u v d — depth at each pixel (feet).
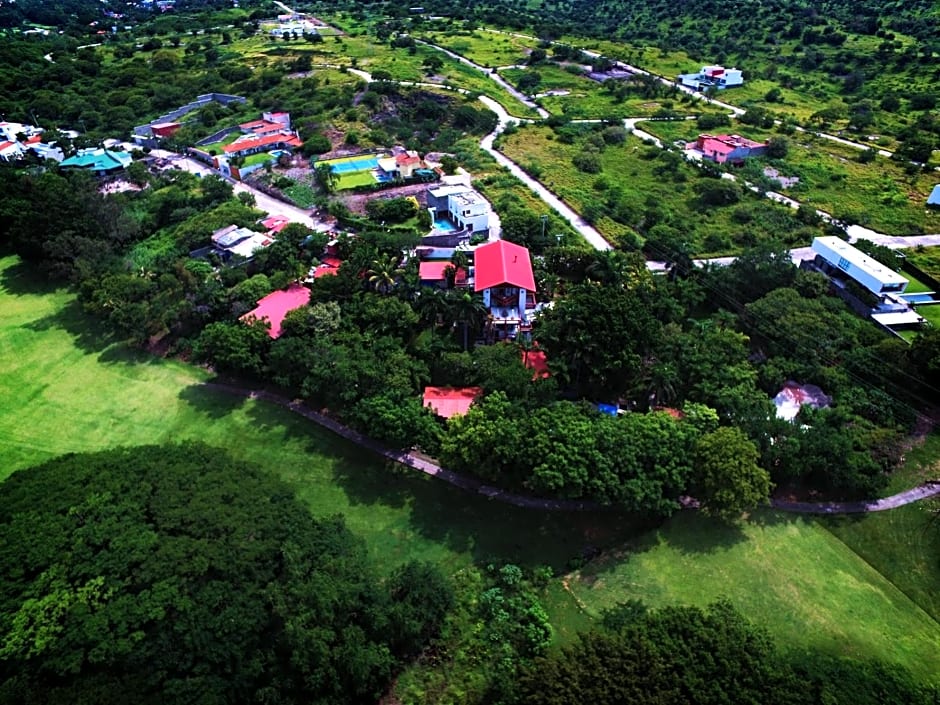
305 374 301.63
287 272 369.91
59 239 397.80
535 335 298.97
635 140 579.07
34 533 210.38
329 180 473.67
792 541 238.89
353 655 191.11
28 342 363.76
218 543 211.00
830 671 185.16
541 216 406.82
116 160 526.16
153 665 185.47
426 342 308.19
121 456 248.93
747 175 504.43
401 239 379.96
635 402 289.74
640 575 228.63
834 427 267.18
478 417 254.06
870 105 647.56
